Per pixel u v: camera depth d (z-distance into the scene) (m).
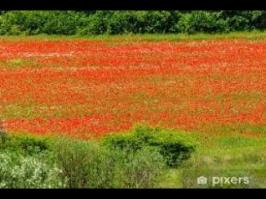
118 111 52.81
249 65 66.94
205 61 68.56
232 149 41.66
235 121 48.97
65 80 62.69
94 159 29.77
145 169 29.97
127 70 65.88
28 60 69.00
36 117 50.75
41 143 35.66
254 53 70.56
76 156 29.52
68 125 47.75
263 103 54.88
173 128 47.53
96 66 67.44
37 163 26.31
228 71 64.88
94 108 53.84
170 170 34.59
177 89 59.44
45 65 67.56
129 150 36.84
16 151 34.12
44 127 47.31
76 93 58.41
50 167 28.11
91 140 42.78
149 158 30.52
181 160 36.53
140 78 63.38
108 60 69.38
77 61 68.94
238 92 58.19
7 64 67.50
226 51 71.56
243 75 63.56
